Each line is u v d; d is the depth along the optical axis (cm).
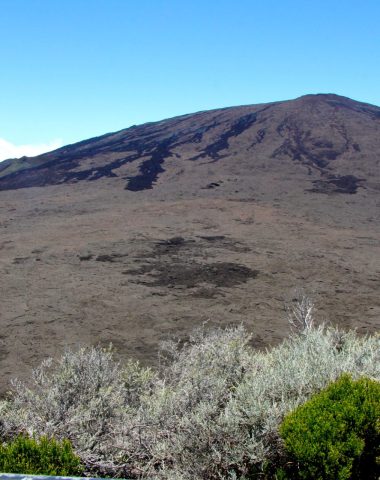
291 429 291
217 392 368
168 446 328
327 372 364
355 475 291
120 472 328
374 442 294
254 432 316
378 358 411
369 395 305
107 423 362
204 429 316
